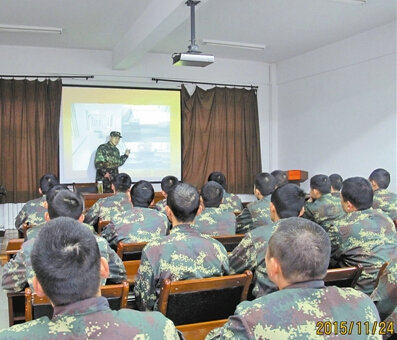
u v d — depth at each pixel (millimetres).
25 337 882
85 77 6926
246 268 1983
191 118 7500
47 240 942
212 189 2992
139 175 7309
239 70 7883
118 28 5586
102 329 913
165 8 4125
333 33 6039
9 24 5348
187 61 4141
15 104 6527
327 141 6918
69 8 4738
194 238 1903
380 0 4652
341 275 1832
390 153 5781
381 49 5785
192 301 1735
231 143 7730
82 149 6977
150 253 1874
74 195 2129
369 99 6074
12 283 1938
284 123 7984
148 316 993
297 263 1104
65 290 907
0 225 6562
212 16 5129
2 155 6480
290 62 7695
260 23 5453
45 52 6711
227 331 1097
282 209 2098
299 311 1055
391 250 2180
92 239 975
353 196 2322
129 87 7199
